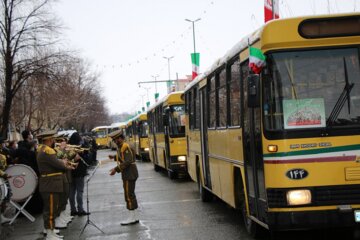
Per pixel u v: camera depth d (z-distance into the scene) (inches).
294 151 297.0
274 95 302.8
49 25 1205.1
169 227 437.4
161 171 1108.5
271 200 300.4
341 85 301.1
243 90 364.5
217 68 458.0
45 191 400.5
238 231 403.9
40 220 512.7
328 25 302.8
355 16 302.7
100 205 604.4
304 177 295.0
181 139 852.0
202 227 428.8
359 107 299.1
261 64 306.2
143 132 1556.3
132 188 466.0
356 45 303.1
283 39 302.8
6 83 1185.4
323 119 298.8
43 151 401.1
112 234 422.3
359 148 296.0
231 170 411.8
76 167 514.6
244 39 360.8
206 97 525.3
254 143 332.5
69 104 2075.5
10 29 1170.0
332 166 295.4
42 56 1214.9
